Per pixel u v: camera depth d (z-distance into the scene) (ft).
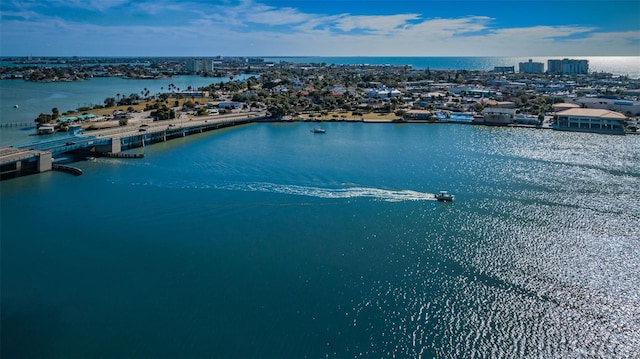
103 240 251.80
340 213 289.33
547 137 536.42
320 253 236.43
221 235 257.96
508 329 178.40
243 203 305.73
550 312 188.03
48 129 521.24
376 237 254.88
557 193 326.03
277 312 187.62
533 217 281.95
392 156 440.04
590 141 508.53
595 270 218.18
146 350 166.61
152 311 188.03
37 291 202.18
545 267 221.66
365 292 201.87
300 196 319.27
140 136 485.97
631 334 175.42
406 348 168.76
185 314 186.19
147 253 236.84
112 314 186.29
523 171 384.27
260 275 215.31
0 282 209.15
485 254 234.99
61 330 176.86
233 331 176.65
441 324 181.37
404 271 218.79
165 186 340.80
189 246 244.63
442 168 394.52
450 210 294.25
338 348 168.66
